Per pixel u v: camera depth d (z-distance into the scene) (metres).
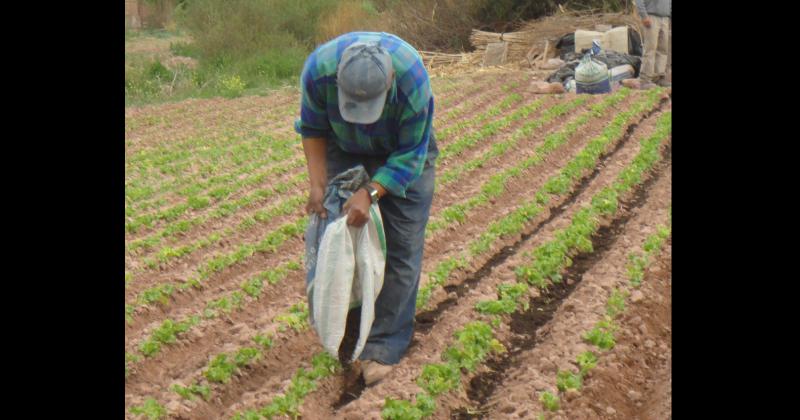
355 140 5.93
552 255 8.46
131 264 8.66
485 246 9.02
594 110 15.33
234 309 7.66
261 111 18.16
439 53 22.78
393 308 6.29
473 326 6.73
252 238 9.84
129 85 20.31
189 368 6.55
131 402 5.96
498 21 23.16
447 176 11.73
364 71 5.37
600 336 6.54
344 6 25.41
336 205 5.95
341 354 6.36
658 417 5.59
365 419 5.48
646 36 16.95
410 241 6.19
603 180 11.51
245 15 24.84
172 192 11.84
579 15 21.67
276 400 5.75
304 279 8.47
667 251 8.65
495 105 17.12
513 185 11.56
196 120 17.23
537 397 5.75
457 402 5.88
